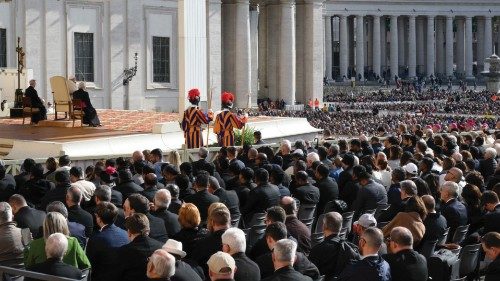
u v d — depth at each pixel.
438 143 43.16
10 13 87.69
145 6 101.06
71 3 93.56
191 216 21.61
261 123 67.69
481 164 36.44
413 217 22.88
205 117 48.06
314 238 25.34
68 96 57.62
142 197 22.55
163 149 50.78
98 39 96.75
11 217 20.80
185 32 55.69
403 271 19.06
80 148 47.50
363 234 18.50
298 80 121.06
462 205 25.86
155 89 102.88
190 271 17.83
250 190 28.48
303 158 36.09
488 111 140.75
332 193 29.97
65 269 17.70
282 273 17.14
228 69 114.94
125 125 60.53
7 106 70.19
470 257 23.30
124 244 20.80
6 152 48.44
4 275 16.73
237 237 18.77
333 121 109.88
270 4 117.88
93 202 26.20
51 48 91.75
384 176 33.47
